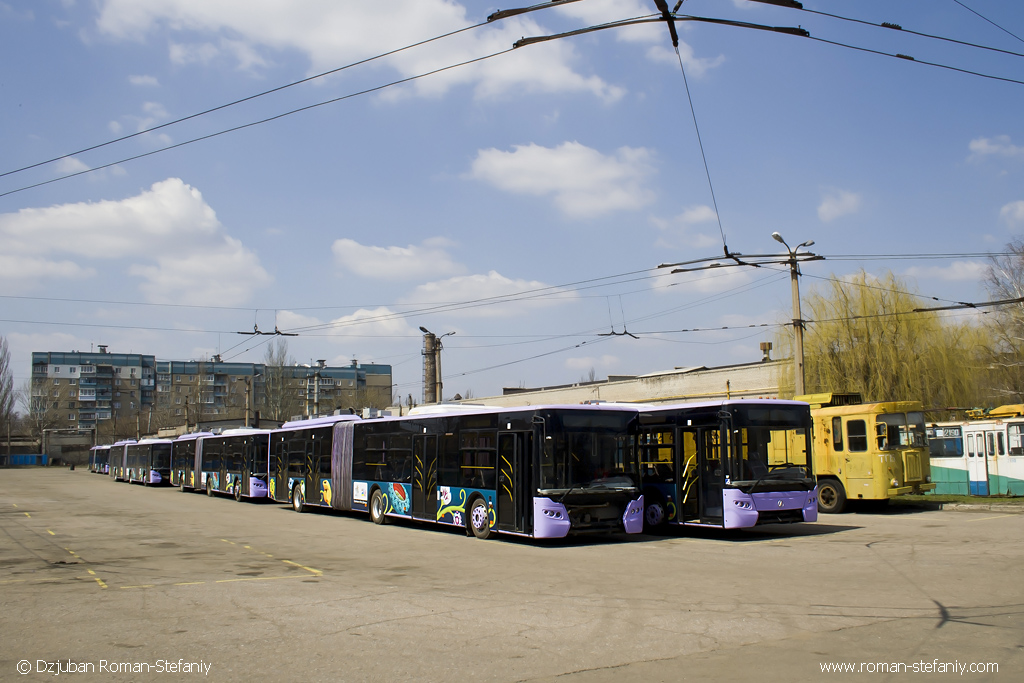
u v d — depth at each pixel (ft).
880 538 54.70
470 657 24.31
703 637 26.45
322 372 462.19
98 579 41.19
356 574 42.80
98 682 21.94
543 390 187.93
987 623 27.32
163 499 122.83
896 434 72.54
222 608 32.78
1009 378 126.41
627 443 58.03
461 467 63.93
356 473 81.00
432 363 140.67
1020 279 133.90
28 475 253.85
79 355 451.53
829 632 26.71
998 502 77.92
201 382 375.45
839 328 116.16
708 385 140.97
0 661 24.25
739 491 55.42
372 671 22.81
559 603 33.24
